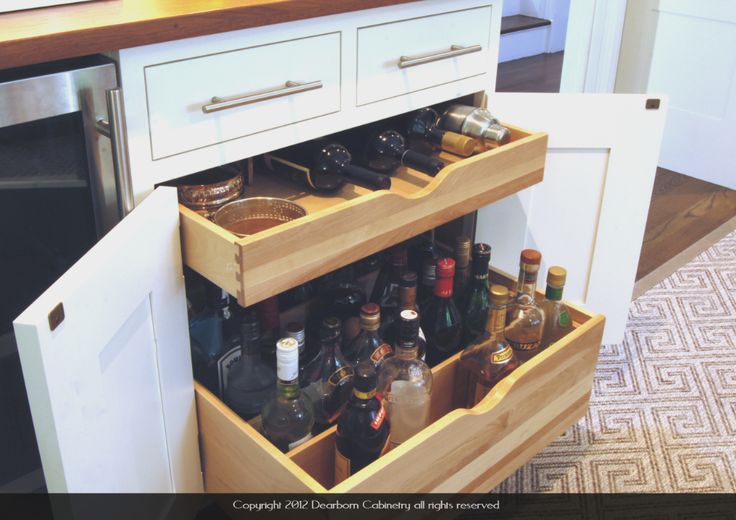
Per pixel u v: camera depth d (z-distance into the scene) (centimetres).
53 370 81
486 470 135
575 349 141
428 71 147
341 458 121
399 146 147
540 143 151
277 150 145
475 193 142
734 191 289
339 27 128
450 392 145
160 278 110
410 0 134
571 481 157
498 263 184
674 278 230
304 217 114
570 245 181
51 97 100
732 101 280
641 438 168
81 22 101
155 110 110
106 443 98
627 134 167
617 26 291
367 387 118
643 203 175
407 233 131
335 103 133
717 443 167
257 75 120
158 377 115
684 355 195
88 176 109
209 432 128
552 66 439
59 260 110
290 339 121
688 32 282
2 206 101
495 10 155
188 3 116
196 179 132
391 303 155
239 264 107
